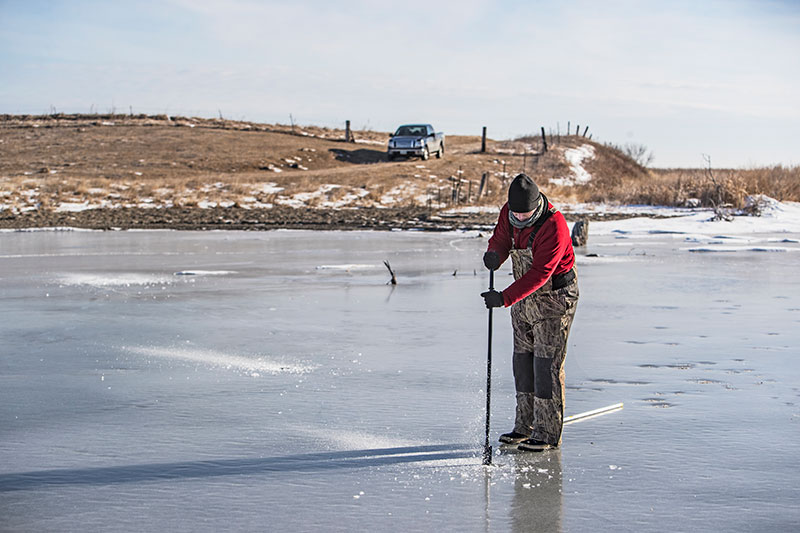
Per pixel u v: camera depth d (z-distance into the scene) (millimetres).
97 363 8227
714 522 4348
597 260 17984
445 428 6055
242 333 9742
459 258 18266
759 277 14898
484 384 7375
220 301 12203
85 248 20828
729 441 5727
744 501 4645
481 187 40562
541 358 5559
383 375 7703
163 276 15203
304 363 8203
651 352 8609
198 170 50000
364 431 5980
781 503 4617
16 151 55375
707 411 6457
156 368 8008
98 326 10188
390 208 37406
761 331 9742
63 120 73625
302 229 27453
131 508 4555
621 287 13570
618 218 31219
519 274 5699
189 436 5875
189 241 22969
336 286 13836
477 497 4707
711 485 4895
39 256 18828
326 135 72375
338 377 7625
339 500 4664
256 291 13242
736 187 35656
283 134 68812
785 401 6738
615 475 5062
